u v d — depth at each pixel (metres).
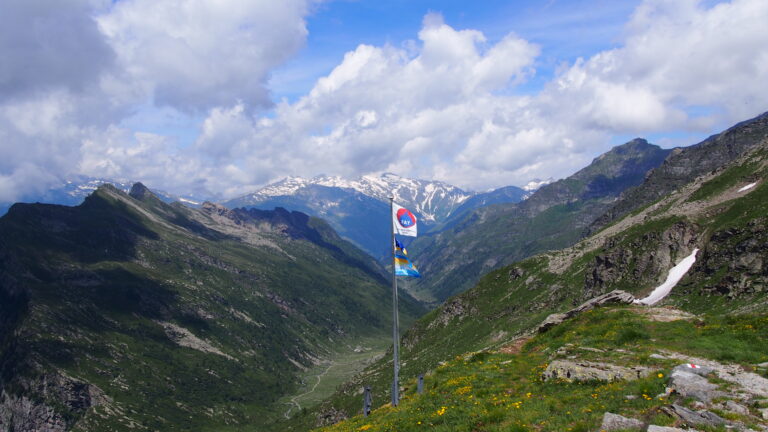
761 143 197.00
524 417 24.02
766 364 27.39
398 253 40.38
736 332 35.28
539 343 46.38
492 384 33.03
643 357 31.42
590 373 29.14
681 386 22.83
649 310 47.16
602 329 42.09
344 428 34.91
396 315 39.28
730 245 125.00
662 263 160.62
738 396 21.12
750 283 105.75
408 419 29.06
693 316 43.41
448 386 34.88
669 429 18.30
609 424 20.03
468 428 24.56
